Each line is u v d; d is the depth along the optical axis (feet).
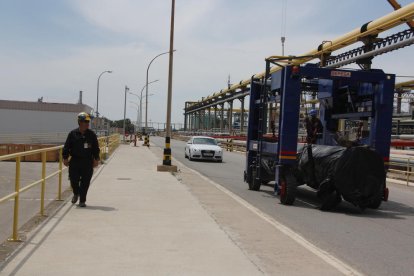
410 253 23.49
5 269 17.24
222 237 23.91
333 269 18.85
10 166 72.28
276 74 42.86
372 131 41.34
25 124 216.95
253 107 50.06
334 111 46.39
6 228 26.84
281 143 40.16
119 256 19.69
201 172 70.79
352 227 30.48
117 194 38.32
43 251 19.93
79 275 16.94
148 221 27.35
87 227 25.05
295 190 39.27
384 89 40.70
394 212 38.40
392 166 82.53
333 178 36.50
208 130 306.96
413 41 73.82
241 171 75.87
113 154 101.30
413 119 157.38
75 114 223.30
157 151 127.44
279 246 22.43
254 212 31.83
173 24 68.23
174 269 18.16
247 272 18.08
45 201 36.70
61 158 35.19
